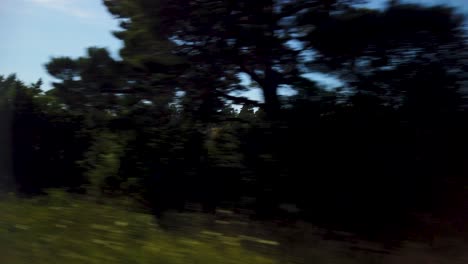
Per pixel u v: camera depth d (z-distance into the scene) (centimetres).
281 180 1312
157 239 622
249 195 1330
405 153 1245
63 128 2278
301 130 1368
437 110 1259
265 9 1429
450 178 1157
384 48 1338
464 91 1280
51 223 690
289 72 1500
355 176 1262
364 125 1298
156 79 1648
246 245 634
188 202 1373
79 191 1605
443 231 922
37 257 588
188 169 1485
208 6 1406
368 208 1164
